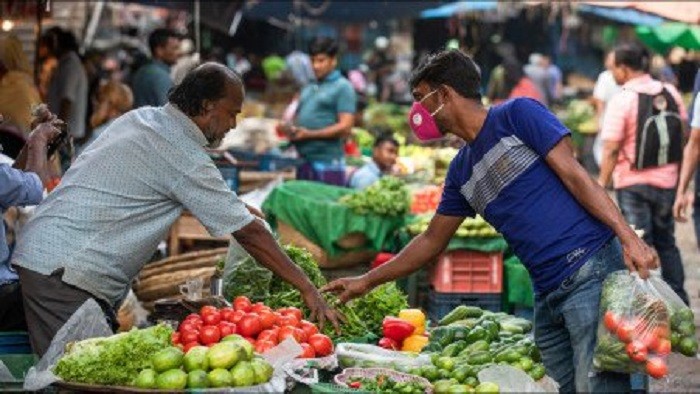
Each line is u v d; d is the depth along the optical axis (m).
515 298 9.67
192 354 5.30
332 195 10.44
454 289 9.71
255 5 21.00
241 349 5.33
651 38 20.70
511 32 25.39
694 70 21.23
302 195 10.13
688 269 14.23
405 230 10.12
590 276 5.39
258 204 10.41
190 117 5.91
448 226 6.01
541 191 5.42
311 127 12.08
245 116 17.44
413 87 5.58
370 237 9.99
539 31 25.44
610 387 5.52
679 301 5.46
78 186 5.96
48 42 13.20
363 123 17.52
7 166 6.25
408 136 16.81
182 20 27.48
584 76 29.84
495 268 9.73
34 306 5.94
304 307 7.04
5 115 9.74
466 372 5.66
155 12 30.09
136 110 6.06
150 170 5.89
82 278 5.90
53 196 6.04
